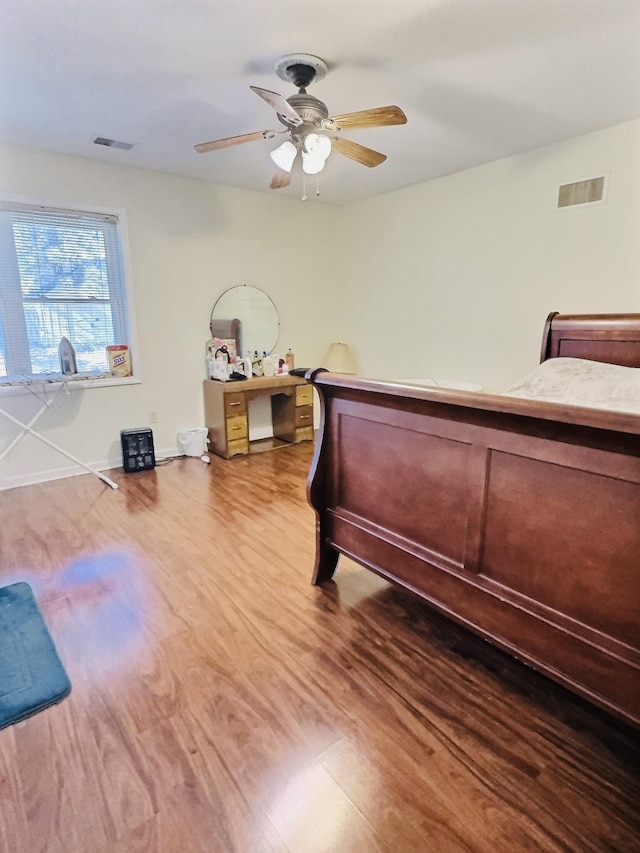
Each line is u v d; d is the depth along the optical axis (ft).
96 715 5.03
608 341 8.74
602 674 4.25
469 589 5.35
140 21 6.25
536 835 3.83
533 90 8.33
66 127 9.77
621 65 7.48
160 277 13.38
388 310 15.84
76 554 8.43
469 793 4.17
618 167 10.02
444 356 14.34
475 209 12.79
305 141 7.38
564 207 10.99
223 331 14.87
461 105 8.91
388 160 12.00
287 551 8.56
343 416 6.84
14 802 4.12
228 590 7.34
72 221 11.93
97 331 12.84
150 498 11.05
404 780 4.29
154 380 13.75
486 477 4.99
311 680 5.50
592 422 3.81
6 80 7.80
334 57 7.20
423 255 14.38
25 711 5.04
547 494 4.48
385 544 6.40
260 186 14.30
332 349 16.79
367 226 16.02
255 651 5.98
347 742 4.69
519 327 12.35
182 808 4.06
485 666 5.72
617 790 4.19
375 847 3.74
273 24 6.35
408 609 6.87
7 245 11.16
